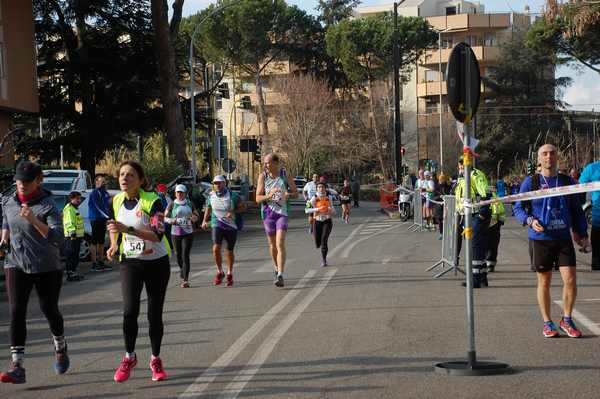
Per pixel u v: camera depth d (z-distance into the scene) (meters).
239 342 9.21
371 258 18.78
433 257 18.77
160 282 7.64
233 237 14.63
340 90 77.88
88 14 42.31
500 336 9.16
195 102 44.12
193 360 8.38
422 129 82.69
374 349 8.59
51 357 8.94
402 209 36.62
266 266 17.80
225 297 13.08
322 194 17.31
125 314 7.54
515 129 76.19
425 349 8.54
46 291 7.79
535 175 9.08
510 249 20.69
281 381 7.33
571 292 9.03
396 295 12.64
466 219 7.61
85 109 43.47
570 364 7.71
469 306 7.52
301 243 24.03
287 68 83.06
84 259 21.02
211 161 44.62
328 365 7.90
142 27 43.06
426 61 83.62
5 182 25.17
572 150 71.75
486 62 82.12
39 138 42.78
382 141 74.12
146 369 8.06
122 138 44.28
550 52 43.44
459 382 7.11
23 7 36.59
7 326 11.37
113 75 42.53
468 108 7.59
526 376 7.27
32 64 37.19
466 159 7.64
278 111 74.44
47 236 7.59
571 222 9.09
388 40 70.00
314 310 11.37
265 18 68.00
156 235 7.50
